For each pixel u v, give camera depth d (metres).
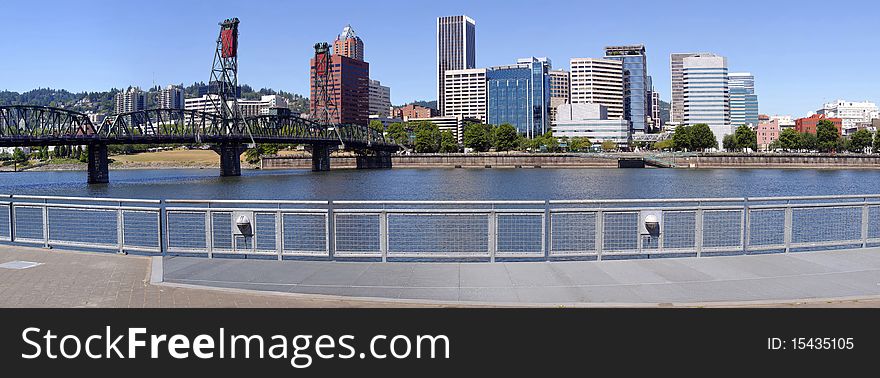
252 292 13.73
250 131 186.50
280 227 17.62
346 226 17.66
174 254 18.45
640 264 16.67
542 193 116.38
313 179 170.00
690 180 158.38
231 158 185.62
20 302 13.17
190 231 19.03
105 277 15.36
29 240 20.48
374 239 19.97
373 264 16.78
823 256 17.67
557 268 16.19
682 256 18.91
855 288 14.10
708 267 16.27
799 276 15.28
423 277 15.27
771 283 14.59
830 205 18.89
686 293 13.74
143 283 14.73
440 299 13.31
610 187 133.25
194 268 16.39
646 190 124.25
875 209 19.92
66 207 19.69
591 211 17.41
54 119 140.38
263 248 19.16
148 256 18.06
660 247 17.70
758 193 115.56
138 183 150.00
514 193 116.50
